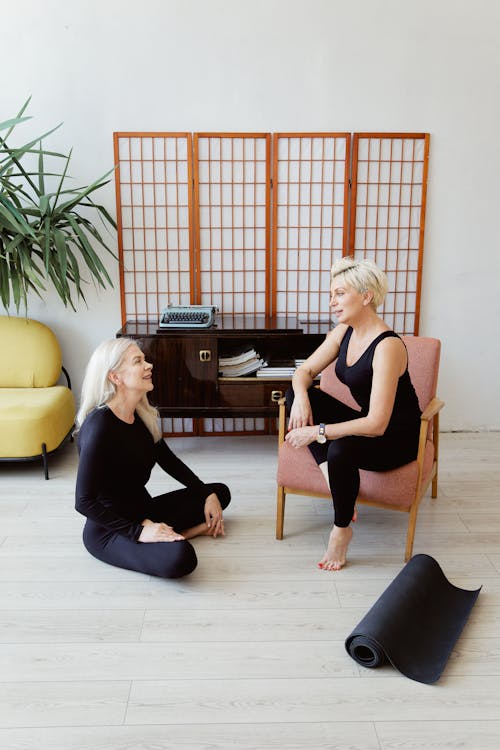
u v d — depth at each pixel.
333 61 3.35
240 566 2.36
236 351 3.45
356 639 1.82
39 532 2.60
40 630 1.98
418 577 2.07
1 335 3.43
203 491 2.53
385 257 3.61
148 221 3.54
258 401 3.32
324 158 3.46
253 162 3.46
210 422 3.83
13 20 3.25
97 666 1.83
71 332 3.69
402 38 3.33
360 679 1.78
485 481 3.14
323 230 3.57
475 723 1.63
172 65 3.33
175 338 3.22
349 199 3.51
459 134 3.46
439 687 1.75
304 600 2.15
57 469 3.26
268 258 3.60
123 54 3.31
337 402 2.53
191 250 3.57
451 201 3.55
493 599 2.16
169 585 2.23
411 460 2.32
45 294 3.62
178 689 1.74
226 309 3.68
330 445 2.24
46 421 3.06
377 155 3.46
